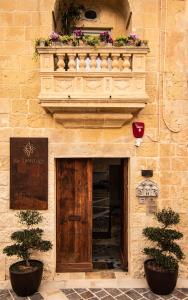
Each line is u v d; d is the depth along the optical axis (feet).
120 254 23.82
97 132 20.40
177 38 20.33
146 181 20.48
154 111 20.43
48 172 20.38
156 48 20.29
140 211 20.58
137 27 19.97
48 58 18.49
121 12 21.81
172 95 20.43
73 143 20.39
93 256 24.38
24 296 18.16
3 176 20.33
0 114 20.20
